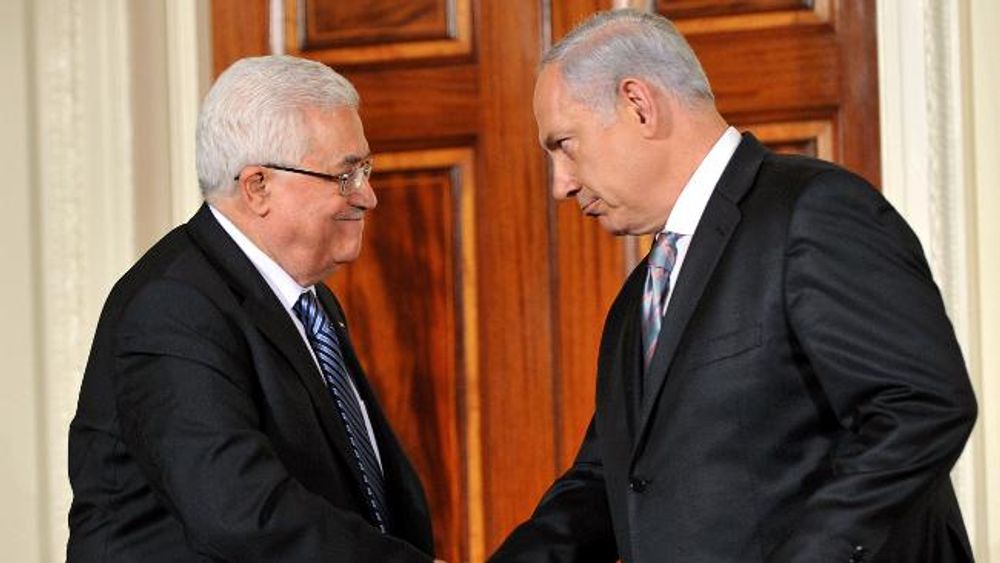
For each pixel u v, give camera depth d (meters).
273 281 7.72
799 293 6.62
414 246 10.78
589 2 10.61
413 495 8.12
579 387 10.62
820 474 6.71
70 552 7.54
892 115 9.95
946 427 6.36
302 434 7.43
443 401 10.73
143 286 7.43
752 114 10.41
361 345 10.80
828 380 6.55
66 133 10.59
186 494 7.12
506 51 10.70
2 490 10.59
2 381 10.59
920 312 6.48
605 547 7.94
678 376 6.86
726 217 6.92
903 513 6.40
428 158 10.77
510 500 10.67
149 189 10.64
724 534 6.75
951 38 9.77
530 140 10.68
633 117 7.06
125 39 10.56
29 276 10.58
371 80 10.82
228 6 10.92
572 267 10.64
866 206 6.67
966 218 9.75
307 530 7.12
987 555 9.68
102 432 7.47
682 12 10.48
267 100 7.59
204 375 7.21
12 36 10.60
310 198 7.61
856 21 10.27
